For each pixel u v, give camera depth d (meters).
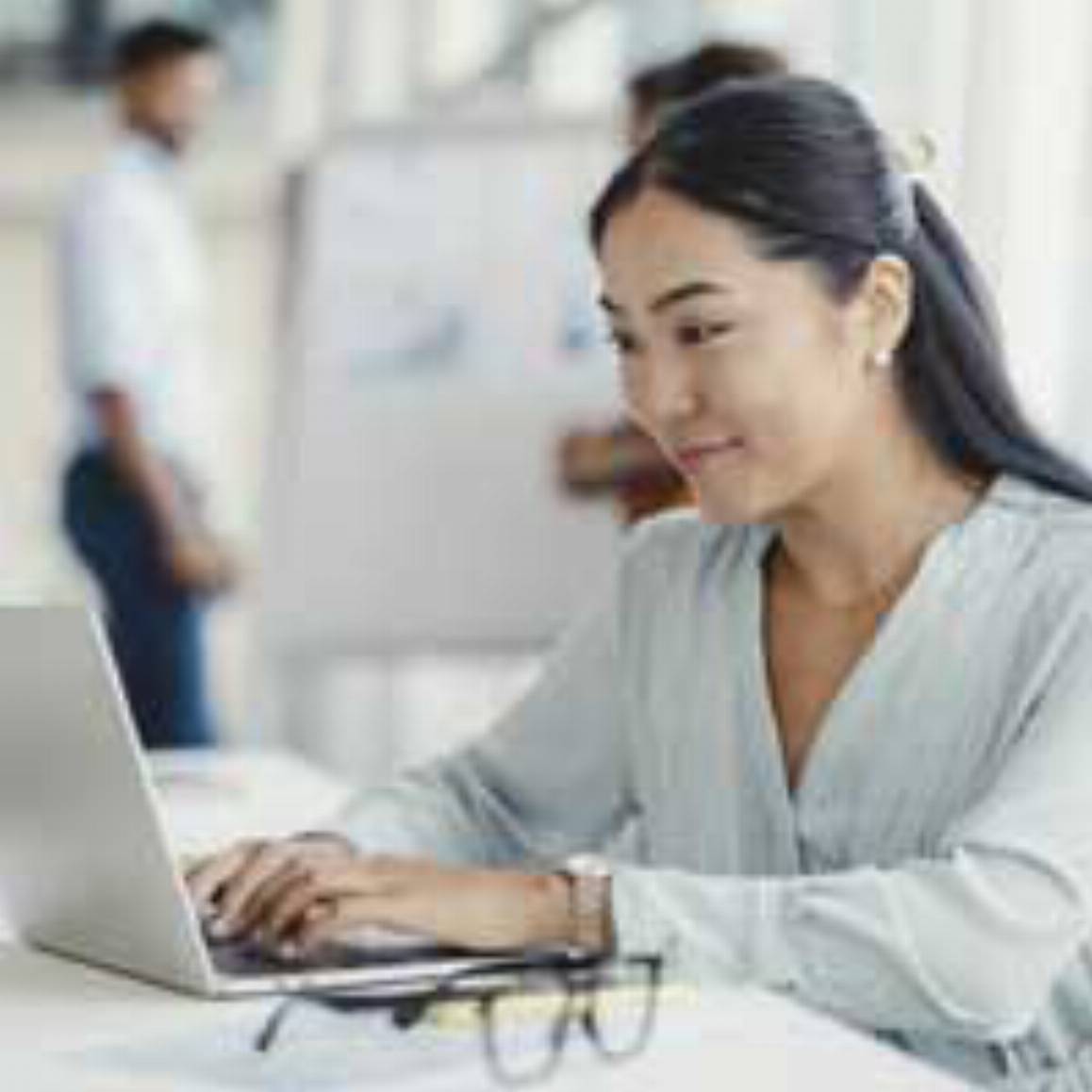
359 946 1.90
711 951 1.83
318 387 4.84
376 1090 1.56
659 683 2.25
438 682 5.90
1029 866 1.83
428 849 2.32
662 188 1.95
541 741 2.39
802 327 1.95
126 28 6.39
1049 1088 2.01
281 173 5.52
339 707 6.08
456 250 4.79
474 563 4.69
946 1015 1.82
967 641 2.04
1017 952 1.82
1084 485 2.11
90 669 1.75
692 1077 1.60
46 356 6.46
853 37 4.41
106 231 5.49
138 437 5.49
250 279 6.45
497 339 4.73
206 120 6.38
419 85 6.07
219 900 1.95
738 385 1.94
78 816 1.85
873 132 2.02
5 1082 1.58
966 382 2.09
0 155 6.45
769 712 2.15
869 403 2.05
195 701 5.65
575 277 4.68
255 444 6.48
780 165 1.94
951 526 2.09
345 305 4.84
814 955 1.82
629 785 2.38
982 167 3.64
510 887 1.87
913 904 1.82
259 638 4.86
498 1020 1.70
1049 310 3.58
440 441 4.73
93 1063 1.63
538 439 4.66
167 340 5.65
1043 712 1.94
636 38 5.50
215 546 5.71
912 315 2.06
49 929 2.03
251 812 2.80
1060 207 3.60
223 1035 1.70
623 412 4.43
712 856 2.19
